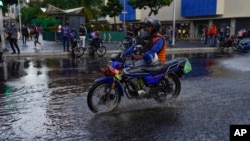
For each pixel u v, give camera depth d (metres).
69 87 9.13
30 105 7.04
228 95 7.91
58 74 11.76
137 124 5.67
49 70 12.95
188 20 44.66
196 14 41.19
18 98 7.74
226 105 6.93
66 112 6.45
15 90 8.74
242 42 24.27
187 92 8.22
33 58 18.22
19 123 5.79
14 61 16.56
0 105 7.05
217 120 5.89
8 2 36.22
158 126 5.56
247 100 7.39
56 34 32.88
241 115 6.20
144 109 6.62
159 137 5.05
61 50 22.09
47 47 25.22
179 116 6.13
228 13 37.31
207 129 5.41
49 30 37.31
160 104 7.00
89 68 13.62
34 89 8.85
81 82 9.96
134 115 6.21
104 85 6.35
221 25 39.25
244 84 9.42
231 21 37.50
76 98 7.69
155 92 6.78
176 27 47.28
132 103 7.09
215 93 8.14
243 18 35.81
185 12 43.34
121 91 6.48
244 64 14.76
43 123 5.78
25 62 16.09
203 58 18.11
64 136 5.12
